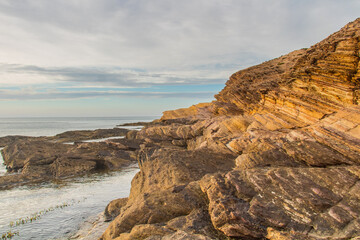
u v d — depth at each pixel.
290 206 11.09
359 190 10.73
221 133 30.06
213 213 12.11
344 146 14.20
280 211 11.03
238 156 20.83
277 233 10.20
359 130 14.48
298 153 15.62
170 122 62.28
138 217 13.96
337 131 15.38
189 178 18.05
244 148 21.58
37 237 18.41
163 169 20.00
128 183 33.06
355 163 13.21
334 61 20.81
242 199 12.27
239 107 45.56
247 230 10.98
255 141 20.41
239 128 29.45
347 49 19.94
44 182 33.94
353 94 19.12
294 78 25.38
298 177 12.27
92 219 21.34
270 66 47.62
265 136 21.53
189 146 41.34
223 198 12.45
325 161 14.25
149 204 14.25
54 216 22.16
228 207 11.90
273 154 16.94
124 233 13.46
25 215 22.59
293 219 10.58
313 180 11.88
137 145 51.09
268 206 11.35
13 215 22.64
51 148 49.12
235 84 52.38
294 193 11.52
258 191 12.38
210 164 20.34
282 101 25.94
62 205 24.89
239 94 46.75
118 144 50.41
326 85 21.27
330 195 10.95
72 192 29.34
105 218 20.89
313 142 16.00
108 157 43.84
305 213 10.62
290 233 10.03
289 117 23.78
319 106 21.09
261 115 26.81
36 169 38.53
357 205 10.22
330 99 20.94
